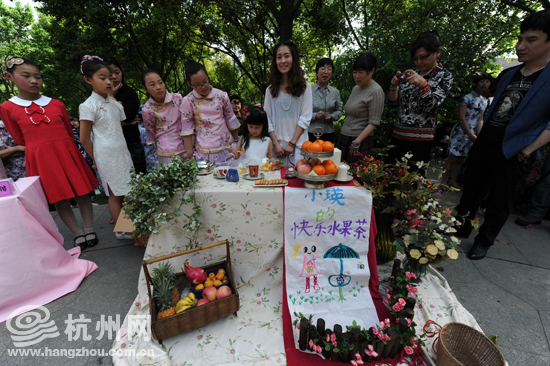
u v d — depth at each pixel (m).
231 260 1.92
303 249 1.73
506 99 2.19
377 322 1.59
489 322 1.74
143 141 3.95
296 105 2.50
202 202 1.74
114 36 10.09
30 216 1.87
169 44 11.58
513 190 2.29
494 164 2.31
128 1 8.27
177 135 2.82
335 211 1.68
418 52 2.32
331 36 7.23
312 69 11.82
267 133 2.50
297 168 1.69
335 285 1.75
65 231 3.02
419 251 1.75
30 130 2.20
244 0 8.97
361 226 1.70
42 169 2.25
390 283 1.72
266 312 1.74
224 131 2.75
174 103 2.72
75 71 9.66
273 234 1.81
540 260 2.44
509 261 2.42
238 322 1.67
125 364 1.42
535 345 1.58
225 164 2.75
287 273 1.73
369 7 6.10
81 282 2.16
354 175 2.14
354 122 2.94
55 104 2.37
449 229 1.72
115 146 2.38
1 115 2.19
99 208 3.65
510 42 5.09
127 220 2.42
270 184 1.74
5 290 1.81
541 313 1.82
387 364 1.40
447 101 4.23
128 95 2.83
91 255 2.55
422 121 2.50
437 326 1.62
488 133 2.35
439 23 4.35
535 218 3.12
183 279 1.83
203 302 1.59
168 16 8.60
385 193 1.96
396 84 2.61
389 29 4.36
